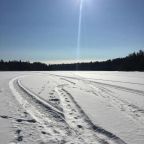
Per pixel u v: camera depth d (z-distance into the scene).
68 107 10.74
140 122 8.12
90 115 9.09
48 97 13.91
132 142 6.09
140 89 19.88
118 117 8.84
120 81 31.03
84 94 15.71
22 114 9.12
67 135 6.59
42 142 5.95
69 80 32.47
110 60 120.38
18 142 5.92
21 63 124.62
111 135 6.65
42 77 40.31
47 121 8.11
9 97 13.73
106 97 14.39
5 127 7.26
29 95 14.67
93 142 6.04
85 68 138.00
